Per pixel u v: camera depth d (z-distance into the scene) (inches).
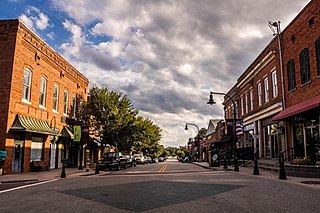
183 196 394.9
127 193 430.3
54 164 1089.4
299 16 829.2
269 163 869.2
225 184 526.9
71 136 1125.1
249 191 434.0
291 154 858.8
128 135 1376.7
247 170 895.1
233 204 333.7
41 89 992.9
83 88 1412.4
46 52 1012.5
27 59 888.3
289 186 489.7
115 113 1333.7
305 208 307.4
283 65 940.0
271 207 314.3
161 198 380.5
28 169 892.6
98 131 1352.1
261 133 1184.2
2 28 829.2
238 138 1535.4
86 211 305.3
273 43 1021.8
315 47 745.0
